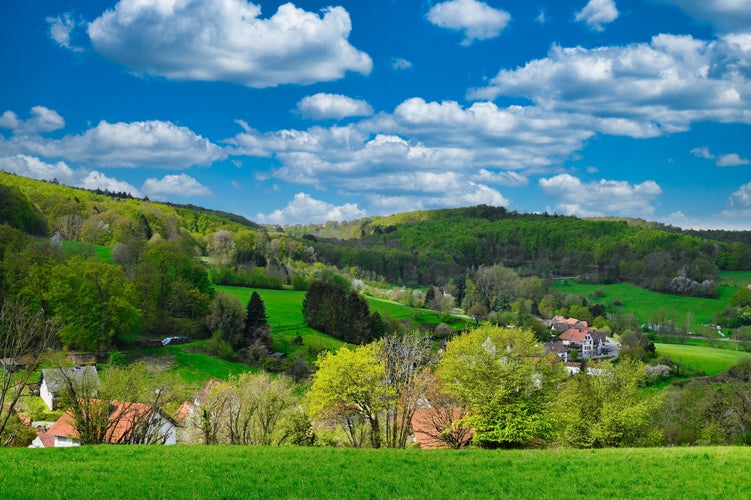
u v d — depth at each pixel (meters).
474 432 48.84
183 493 26.12
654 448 38.66
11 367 43.06
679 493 28.27
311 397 51.34
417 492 28.42
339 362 48.69
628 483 29.89
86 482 27.06
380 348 52.09
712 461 33.47
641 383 111.50
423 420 55.09
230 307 108.94
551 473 31.92
